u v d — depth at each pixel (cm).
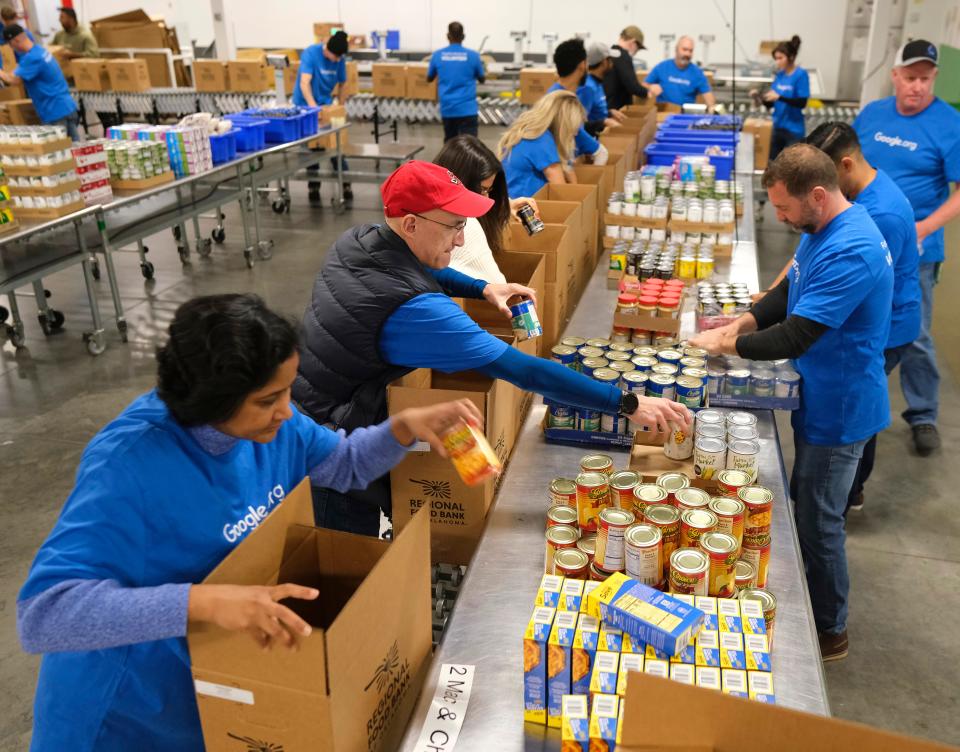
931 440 380
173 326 109
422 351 178
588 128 550
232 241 723
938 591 299
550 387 175
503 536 179
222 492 125
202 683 114
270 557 124
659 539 141
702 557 140
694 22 1193
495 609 156
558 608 133
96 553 111
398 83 1043
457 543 197
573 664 125
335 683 109
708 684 118
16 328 502
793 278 229
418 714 132
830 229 208
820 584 250
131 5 1440
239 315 108
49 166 438
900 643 276
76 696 125
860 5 1088
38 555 110
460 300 233
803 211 206
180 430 120
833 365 218
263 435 120
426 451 186
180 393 111
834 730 94
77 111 972
